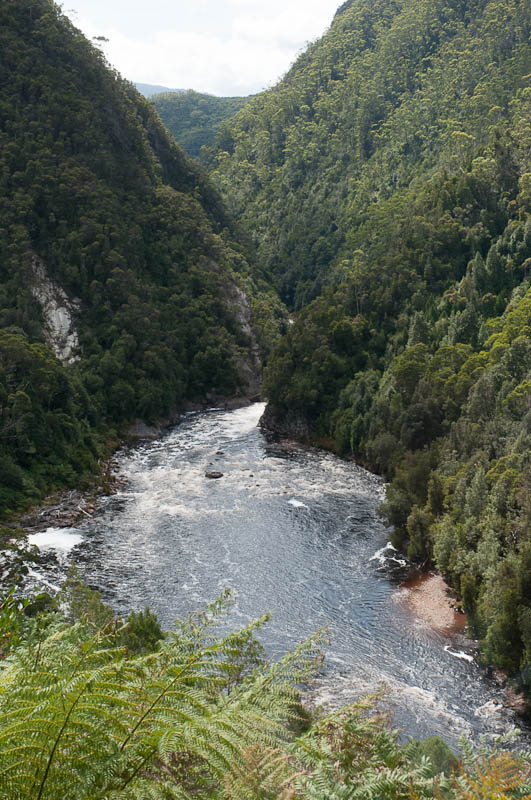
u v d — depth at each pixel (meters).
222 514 65.31
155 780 6.20
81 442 79.44
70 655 7.49
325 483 74.94
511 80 167.12
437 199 117.06
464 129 162.62
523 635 36.81
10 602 10.58
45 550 56.81
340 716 7.66
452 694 37.97
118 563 54.56
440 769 21.34
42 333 97.06
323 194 188.88
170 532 61.00
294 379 95.50
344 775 6.87
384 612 47.09
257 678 8.43
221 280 126.12
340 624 45.47
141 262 115.75
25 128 113.25
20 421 70.44
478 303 94.12
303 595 49.41
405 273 103.94
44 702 6.15
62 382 81.25
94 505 67.94
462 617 46.28
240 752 6.10
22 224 104.94
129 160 131.12
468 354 79.81
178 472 78.69
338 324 97.75
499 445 58.16
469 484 54.41
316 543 58.50
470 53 193.00
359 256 140.00
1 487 64.94
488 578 43.38
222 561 54.97
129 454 86.38
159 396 99.00
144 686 6.80
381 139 192.75
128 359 101.00
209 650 8.16
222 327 118.06
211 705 7.01
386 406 80.38
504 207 109.62
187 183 157.88
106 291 106.00
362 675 39.50
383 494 71.25
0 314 93.88
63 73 125.25
